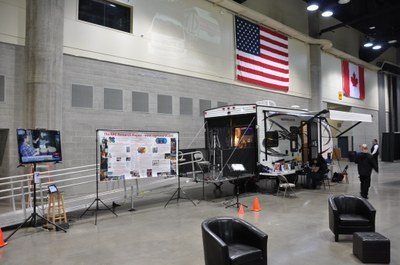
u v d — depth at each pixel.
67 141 9.11
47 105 8.35
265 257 3.75
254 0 15.58
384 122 25.64
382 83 25.66
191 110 12.29
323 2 15.33
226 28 13.75
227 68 13.67
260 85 15.06
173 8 11.80
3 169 8.47
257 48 14.95
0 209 6.95
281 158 10.04
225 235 4.05
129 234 5.66
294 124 10.74
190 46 12.30
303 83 17.98
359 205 5.40
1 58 8.20
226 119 10.19
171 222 6.46
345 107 22.30
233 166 8.06
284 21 17.20
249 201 8.59
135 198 9.09
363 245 4.26
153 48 11.16
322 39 18.39
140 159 7.28
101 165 6.73
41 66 8.30
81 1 9.64
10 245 5.11
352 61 22.41
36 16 8.31
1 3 8.22
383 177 13.79
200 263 4.32
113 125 10.09
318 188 10.89
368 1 17.58
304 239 5.27
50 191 6.02
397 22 20.84
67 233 5.74
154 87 11.19
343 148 23.39
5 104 8.23
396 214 6.95
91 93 9.66
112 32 10.16
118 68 10.29
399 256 4.48
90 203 6.97
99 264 4.32
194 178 8.82
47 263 4.36
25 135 5.60
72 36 9.31
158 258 4.51
